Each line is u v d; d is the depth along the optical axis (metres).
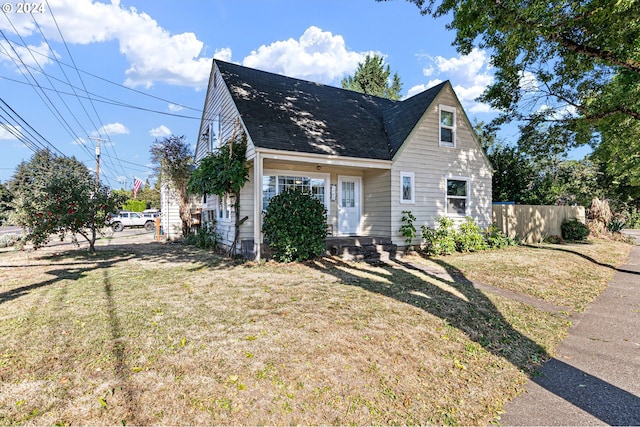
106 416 2.31
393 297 5.36
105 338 3.55
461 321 4.49
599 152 11.93
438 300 5.32
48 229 9.13
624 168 14.30
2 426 2.20
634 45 5.79
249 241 8.97
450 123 11.30
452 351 3.61
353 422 2.37
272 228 8.04
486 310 5.02
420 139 10.53
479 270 7.74
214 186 8.83
